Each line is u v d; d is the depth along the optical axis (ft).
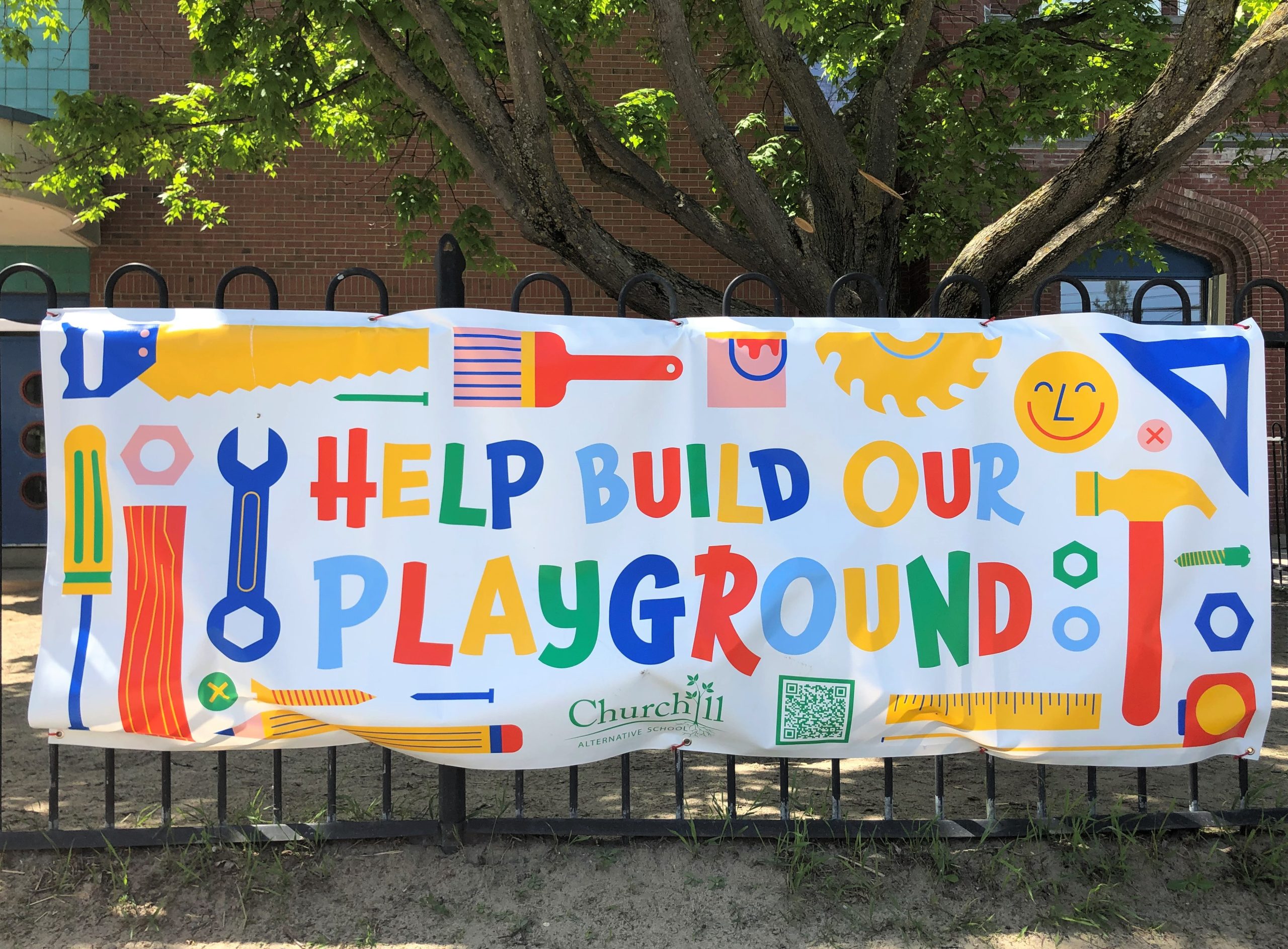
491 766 9.59
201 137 21.42
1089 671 9.82
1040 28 20.97
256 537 9.53
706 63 31.71
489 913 9.21
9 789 12.66
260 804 11.75
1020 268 16.22
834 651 9.76
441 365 9.62
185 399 9.53
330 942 8.89
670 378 9.79
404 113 22.29
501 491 9.61
